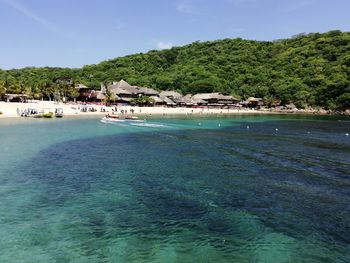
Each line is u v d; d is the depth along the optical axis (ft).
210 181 78.02
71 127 190.29
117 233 49.67
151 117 312.50
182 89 613.11
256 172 87.76
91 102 409.08
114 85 461.37
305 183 77.61
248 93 605.31
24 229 50.44
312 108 529.86
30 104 312.09
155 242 47.01
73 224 52.65
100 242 46.78
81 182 75.72
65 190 69.67
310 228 52.29
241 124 258.37
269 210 59.62
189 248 45.44
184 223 53.57
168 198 65.46
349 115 465.47
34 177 79.05
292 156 111.75
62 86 404.57
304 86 565.94
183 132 184.96
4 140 131.64
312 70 609.01
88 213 57.21
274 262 42.16
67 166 90.99
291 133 190.70
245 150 122.62
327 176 84.69
